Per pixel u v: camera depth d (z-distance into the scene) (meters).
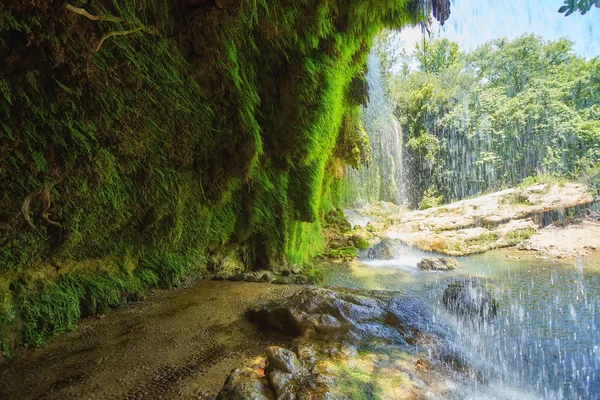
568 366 3.14
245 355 2.96
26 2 2.18
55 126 2.78
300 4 4.04
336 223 10.16
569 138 15.70
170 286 4.59
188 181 4.35
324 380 2.37
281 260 6.00
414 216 12.43
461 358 3.15
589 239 9.26
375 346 3.20
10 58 2.30
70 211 3.21
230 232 5.31
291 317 3.37
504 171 17.95
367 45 5.92
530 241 9.61
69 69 2.62
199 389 2.43
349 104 6.70
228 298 4.30
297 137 5.00
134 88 3.23
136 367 2.69
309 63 4.64
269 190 5.46
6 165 2.60
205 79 3.89
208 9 3.35
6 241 2.82
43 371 2.58
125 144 3.33
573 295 5.21
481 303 4.29
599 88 15.91
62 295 3.28
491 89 19.38
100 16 2.60
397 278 6.24
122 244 3.99
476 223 10.99
